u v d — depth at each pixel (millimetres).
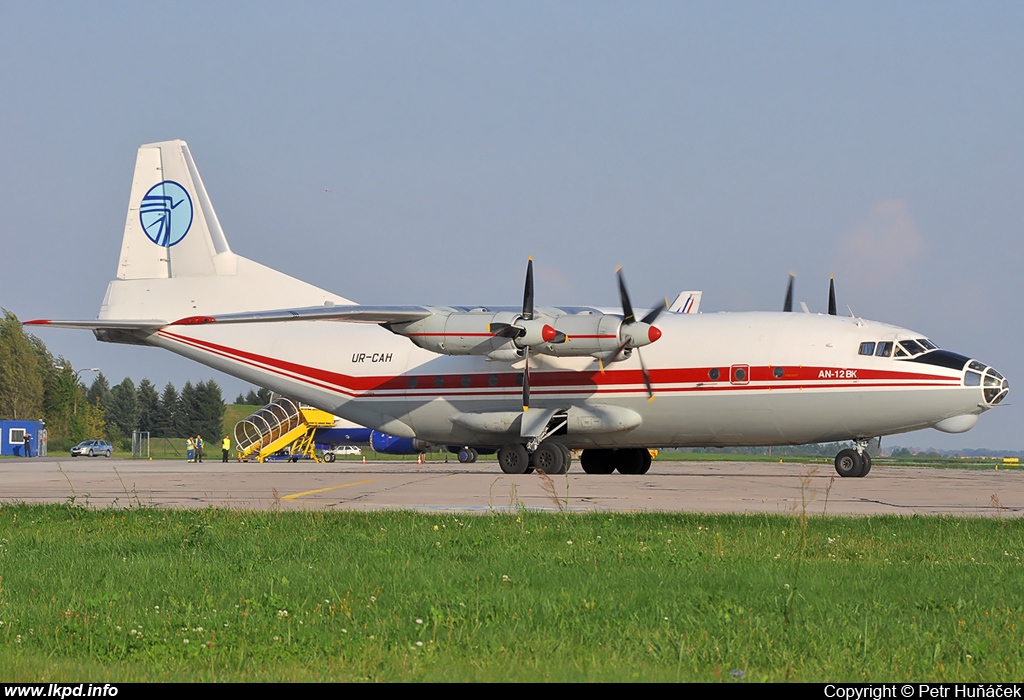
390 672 20656
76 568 33375
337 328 94938
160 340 97438
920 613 26172
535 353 79500
